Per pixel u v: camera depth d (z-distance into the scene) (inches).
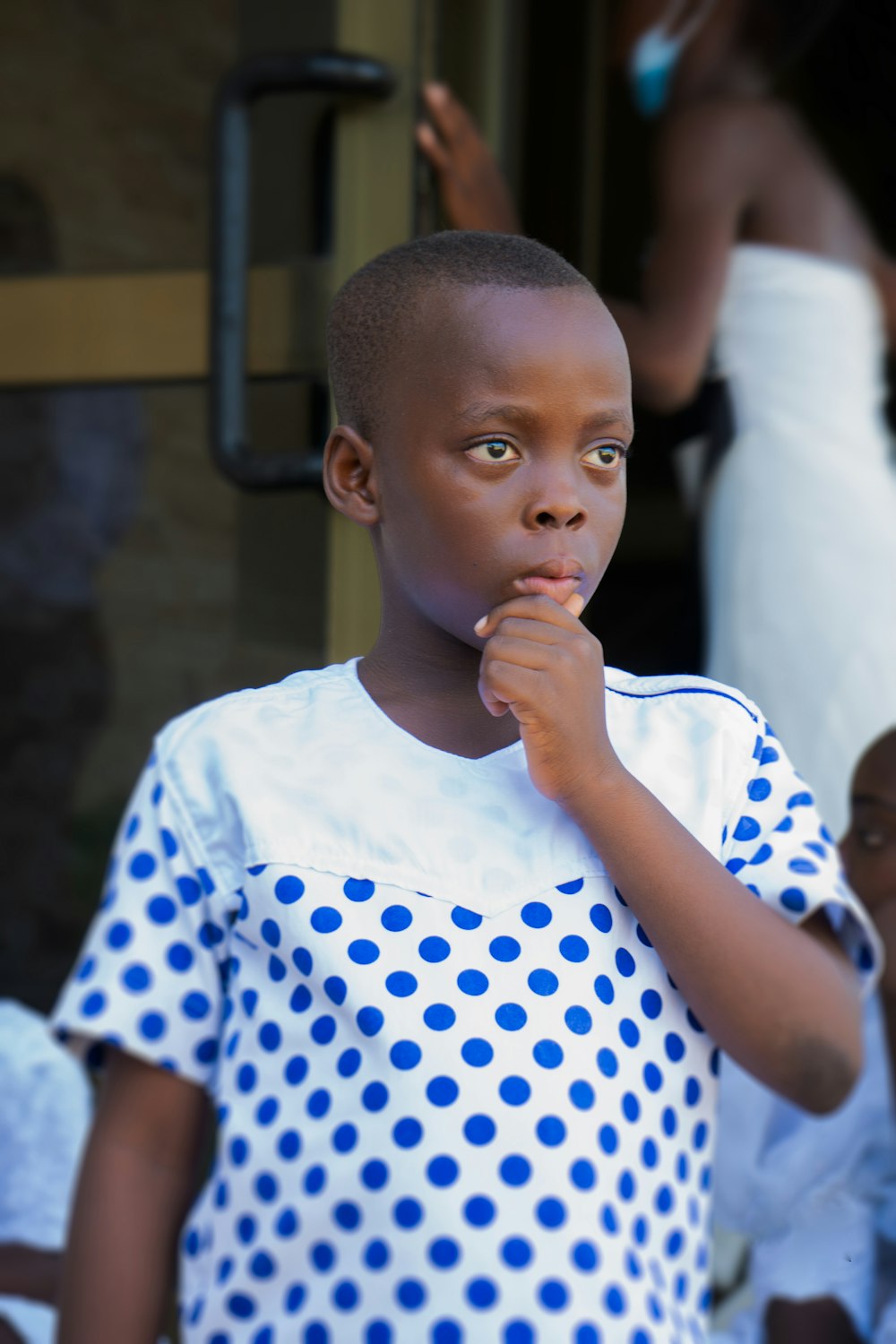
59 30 208.4
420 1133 82.7
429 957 86.1
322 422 166.7
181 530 208.8
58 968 216.7
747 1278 166.7
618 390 85.7
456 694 93.5
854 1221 158.6
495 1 180.7
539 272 87.4
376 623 165.5
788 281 177.5
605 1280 81.7
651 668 202.7
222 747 94.7
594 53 192.4
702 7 189.0
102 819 220.2
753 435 176.6
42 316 185.0
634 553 202.2
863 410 178.1
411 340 86.4
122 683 217.8
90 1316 92.4
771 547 173.2
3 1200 149.3
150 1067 94.9
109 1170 94.5
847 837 164.9
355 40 166.2
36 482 228.1
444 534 85.1
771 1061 87.0
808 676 169.3
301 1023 87.0
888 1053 160.2
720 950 85.4
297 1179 84.8
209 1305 87.5
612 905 88.6
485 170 170.9
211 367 165.2
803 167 180.2
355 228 165.2
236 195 163.2
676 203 180.5
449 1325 80.5
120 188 203.6
